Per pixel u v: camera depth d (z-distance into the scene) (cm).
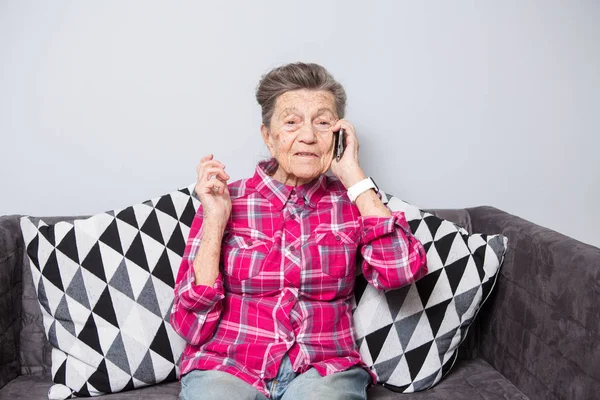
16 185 163
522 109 175
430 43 169
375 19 166
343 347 130
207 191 126
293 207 135
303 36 165
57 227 140
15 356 145
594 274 115
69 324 137
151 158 166
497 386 142
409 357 141
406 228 130
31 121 160
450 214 169
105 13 159
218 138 167
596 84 176
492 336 154
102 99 162
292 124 131
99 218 142
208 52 163
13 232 146
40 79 159
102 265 139
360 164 172
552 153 178
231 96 166
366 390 139
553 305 127
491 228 158
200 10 161
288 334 126
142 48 161
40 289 139
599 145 179
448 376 148
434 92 171
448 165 175
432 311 143
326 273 130
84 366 136
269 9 163
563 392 123
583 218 182
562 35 173
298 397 116
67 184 165
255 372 123
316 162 132
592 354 114
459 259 146
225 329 127
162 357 138
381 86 169
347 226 136
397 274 129
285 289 129
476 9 169
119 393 137
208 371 121
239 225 134
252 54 164
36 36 157
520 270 141
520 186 179
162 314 140
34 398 133
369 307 143
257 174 138
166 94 164
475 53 171
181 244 145
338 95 137
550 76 175
